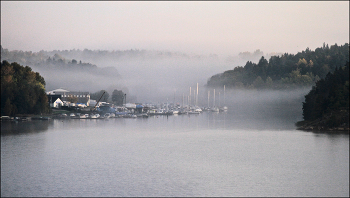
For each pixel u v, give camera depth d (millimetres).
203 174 173375
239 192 148375
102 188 152125
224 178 166625
